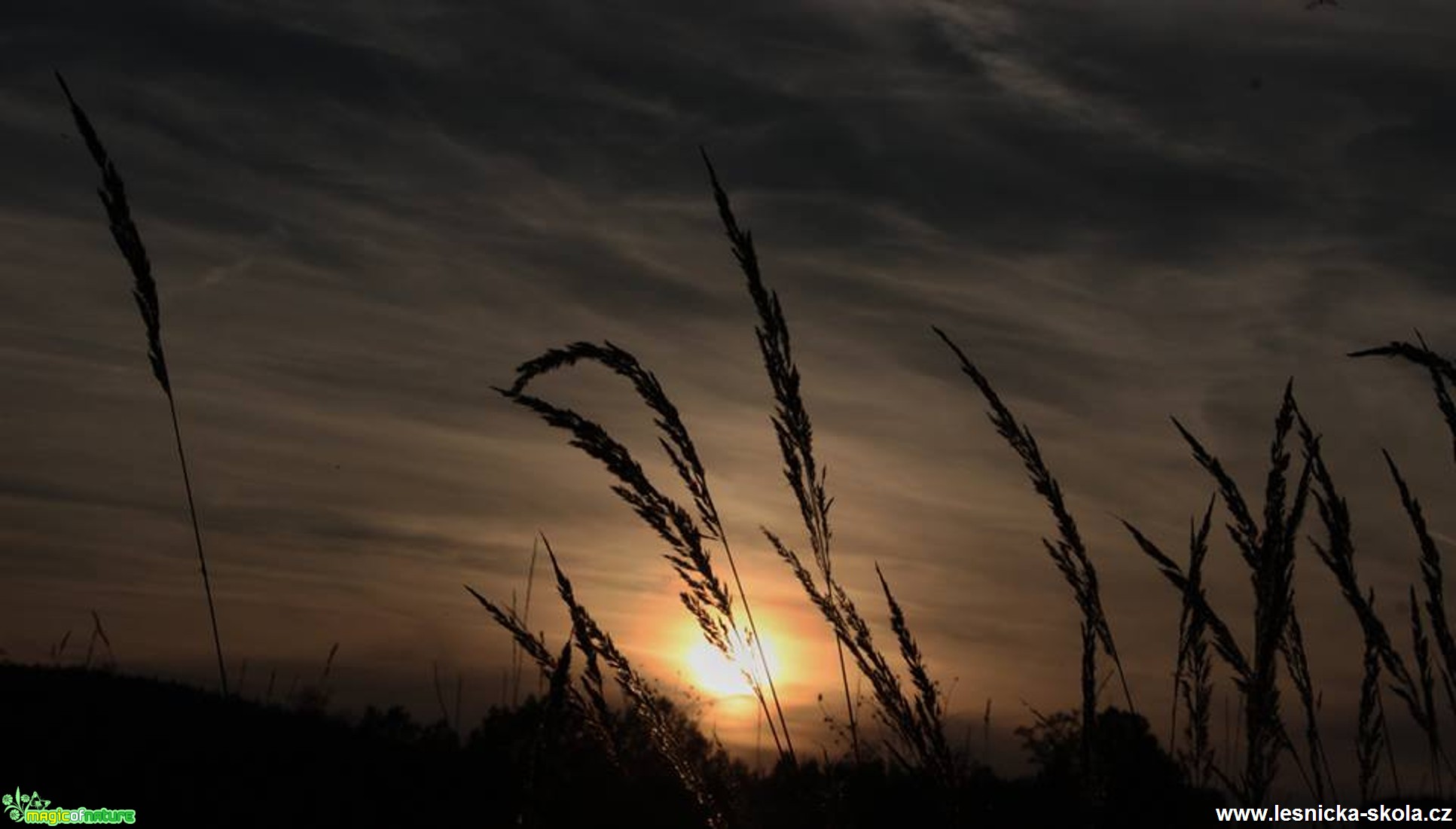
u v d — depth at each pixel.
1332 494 2.89
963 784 2.61
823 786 2.65
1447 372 2.76
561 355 2.86
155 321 2.88
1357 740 2.86
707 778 2.61
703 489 2.84
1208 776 2.71
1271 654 2.67
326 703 5.57
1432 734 2.83
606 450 2.82
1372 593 2.87
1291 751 2.82
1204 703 2.74
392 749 6.24
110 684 11.01
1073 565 2.90
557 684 2.51
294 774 4.86
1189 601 2.76
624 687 2.61
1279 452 2.72
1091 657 2.78
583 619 2.62
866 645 2.68
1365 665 2.87
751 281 2.95
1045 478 3.02
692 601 2.77
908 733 2.62
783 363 2.92
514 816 2.46
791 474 2.86
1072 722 2.78
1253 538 2.73
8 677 11.34
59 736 9.14
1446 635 2.84
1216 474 2.77
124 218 2.85
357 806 5.30
